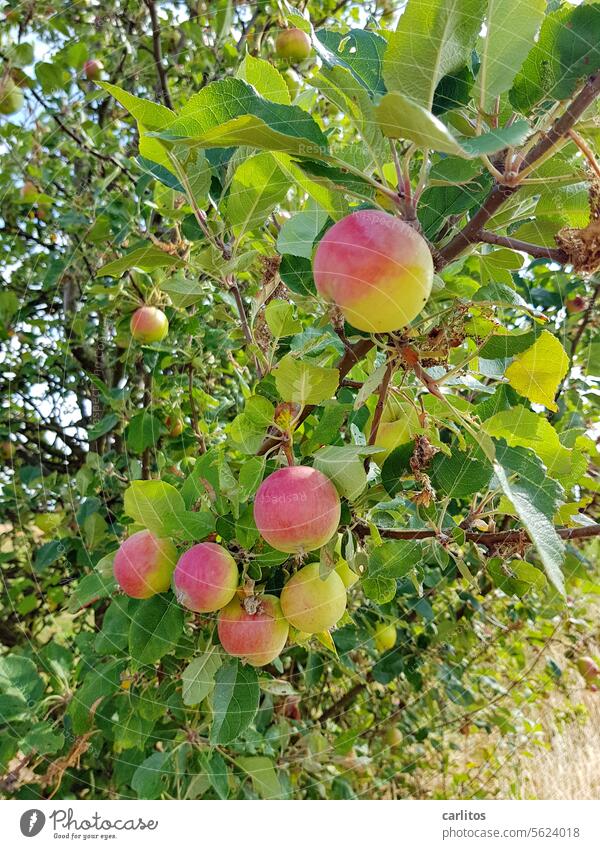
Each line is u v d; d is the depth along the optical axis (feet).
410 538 1.30
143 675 1.67
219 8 2.41
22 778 1.90
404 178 1.02
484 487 1.33
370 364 1.41
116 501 2.42
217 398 2.41
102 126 2.78
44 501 2.52
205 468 1.31
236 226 1.32
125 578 1.25
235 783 1.87
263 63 1.26
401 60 0.93
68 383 2.59
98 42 2.71
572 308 2.32
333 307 1.02
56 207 2.58
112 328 2.54
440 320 1.10
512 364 1.24
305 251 1.32
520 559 1.33
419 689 2.64
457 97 1.02
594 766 3.34
